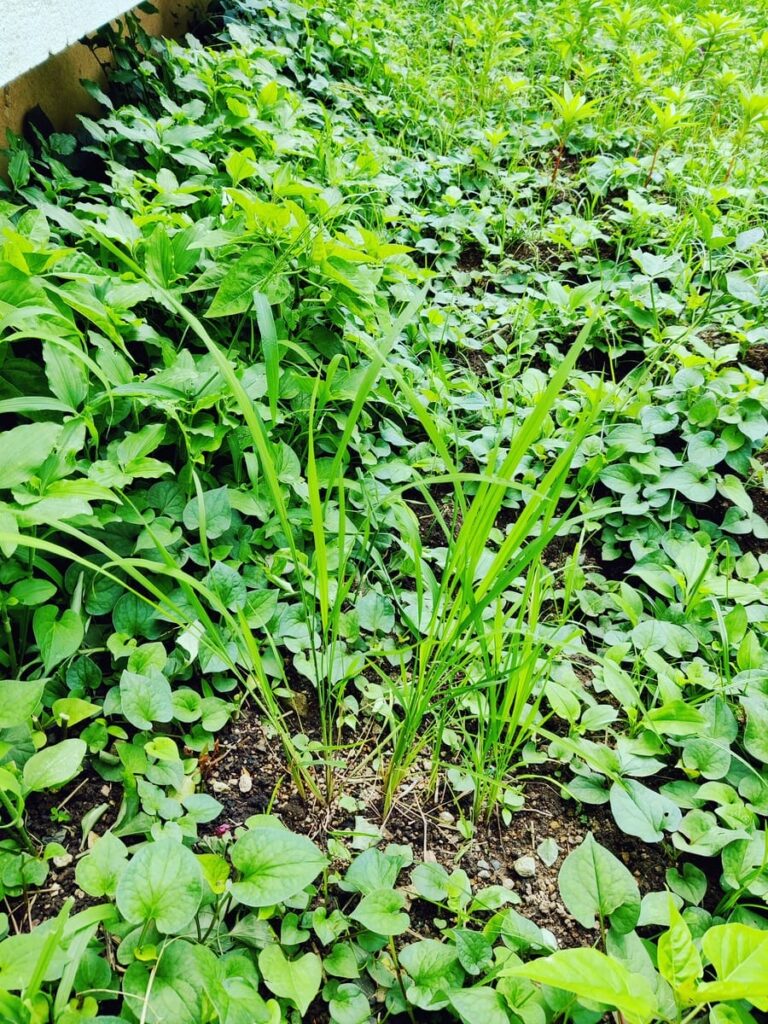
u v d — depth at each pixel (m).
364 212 2.69
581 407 2.15
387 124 3.59
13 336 1.15
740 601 1.72
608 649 1.66
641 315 2.46
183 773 1.31
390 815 1.38
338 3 4.16
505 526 2.02
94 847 1.07
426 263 2.87
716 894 1.32
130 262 1.22
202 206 2.14
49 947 0.78
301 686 1.54
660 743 1.47
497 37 4.08
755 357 2.47
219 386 1.64
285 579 1.67
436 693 1.51
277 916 1.16
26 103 2.22
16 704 1.06
